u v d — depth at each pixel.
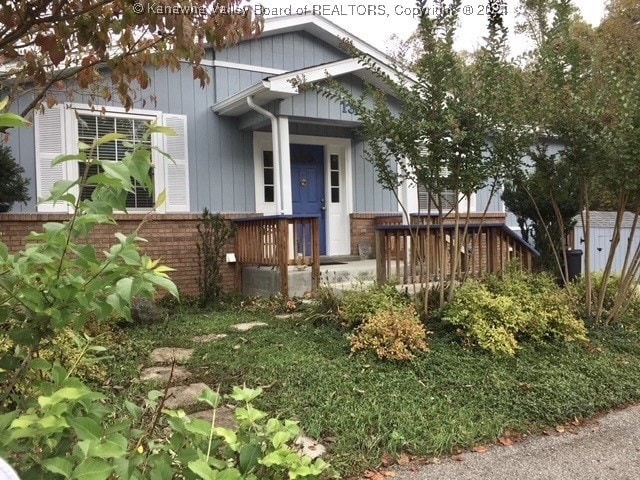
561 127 5.38
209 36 2.99
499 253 6.93
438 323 5.39
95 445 1.26
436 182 5.42
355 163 10.35
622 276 5.91
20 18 2.71
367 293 5.70
